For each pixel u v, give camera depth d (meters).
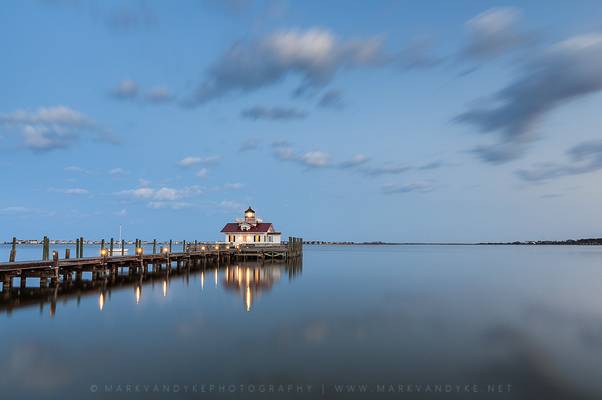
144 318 21.30
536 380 13.12
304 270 55.50
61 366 14.07
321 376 13.27
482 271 56.00
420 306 25.80
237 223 85.44
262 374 13.41
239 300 27.56
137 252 46.41
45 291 30.66
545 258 99.81
